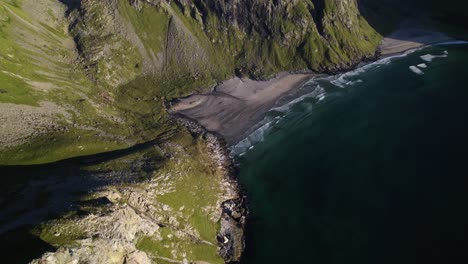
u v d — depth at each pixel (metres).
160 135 128.88
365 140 124.94
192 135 131.88
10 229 65.81
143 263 75.50
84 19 171.38
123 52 165.38
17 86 119.12
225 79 168.62
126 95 151.00
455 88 149.00
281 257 87.81
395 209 95.75
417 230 88.94
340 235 90.94
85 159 102.69
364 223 93.12
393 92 152.25
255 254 89.56
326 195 103.94
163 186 96.25
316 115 142.62
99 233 69.38
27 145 101.00
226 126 139.12
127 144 117.69
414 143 119.88
